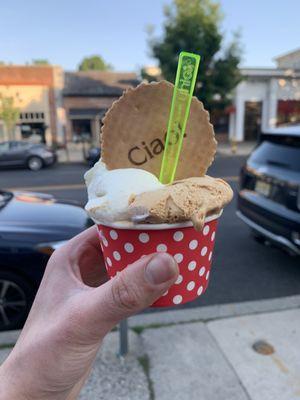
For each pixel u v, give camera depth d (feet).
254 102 75.66
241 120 78.38
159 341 9.23
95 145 65.62
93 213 3.56
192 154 3.78
